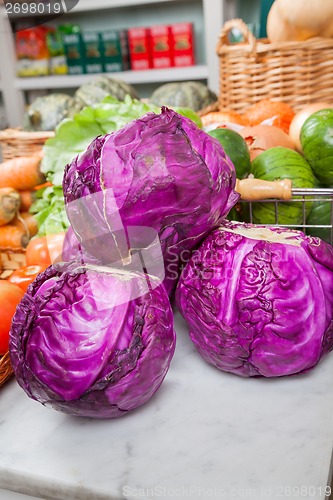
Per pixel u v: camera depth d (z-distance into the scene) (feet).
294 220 2.48
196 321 1.90
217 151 1.89
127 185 1.71
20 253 3.46
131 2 6.83
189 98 5.58
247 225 2.05
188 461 1.58
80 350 1.59
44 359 1.61
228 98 4.19
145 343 1.64
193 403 1.83
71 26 7.41
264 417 1.73
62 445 1.68
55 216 2.63
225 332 1.80
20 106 7.75
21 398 1.94
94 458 1.62
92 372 1.59
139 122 1.78
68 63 7.36
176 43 6.94
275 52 3.89
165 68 7.07
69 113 5.70
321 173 2.66
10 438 1.73
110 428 1.74
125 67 7.26
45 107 5.76
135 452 1.63
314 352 1.82
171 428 1.72
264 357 1.81
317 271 1.86
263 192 2.30
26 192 3.62
